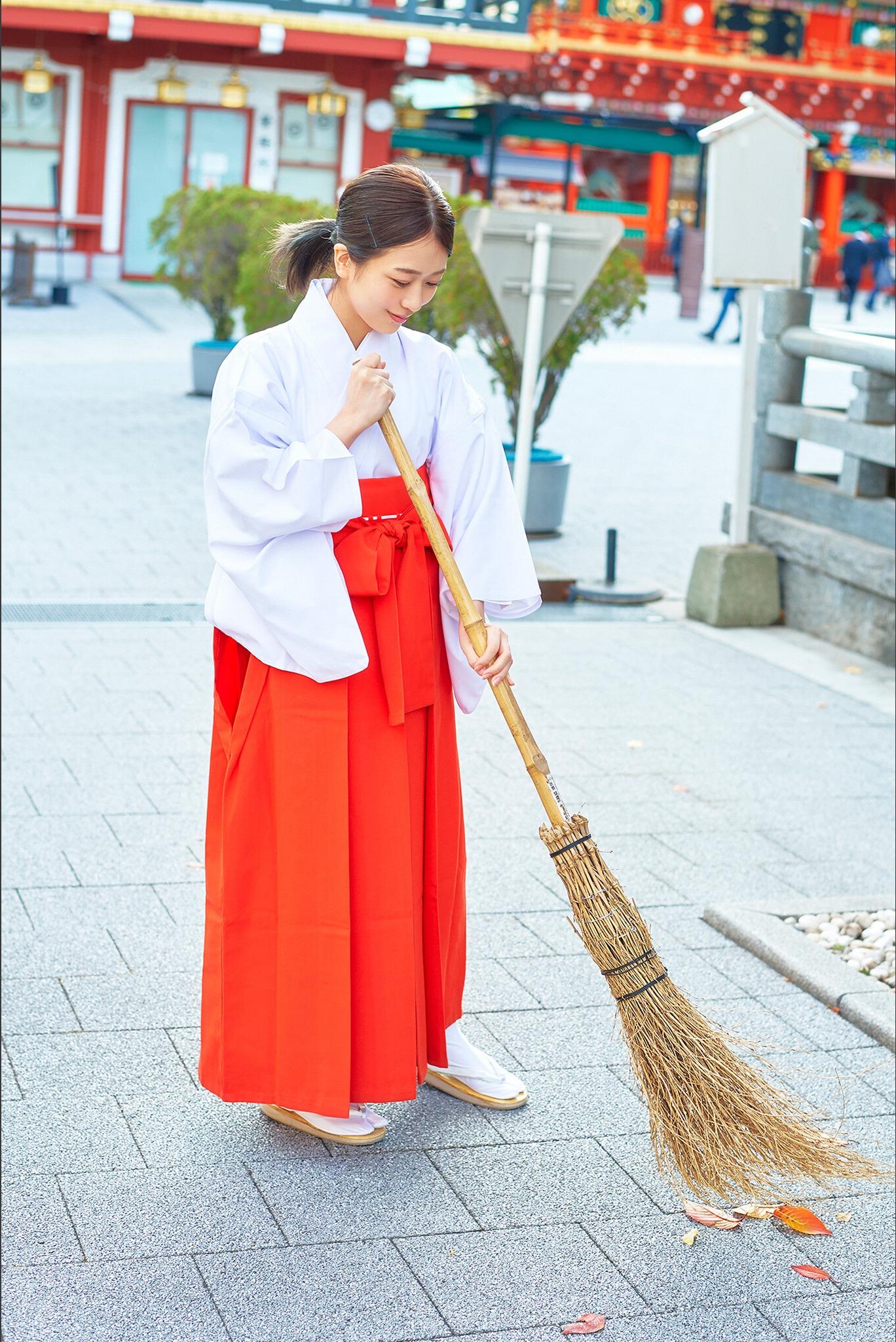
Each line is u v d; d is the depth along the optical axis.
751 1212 2.79
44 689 5.61
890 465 6.59
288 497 2.53
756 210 6.88
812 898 4.12
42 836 4.27
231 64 23.94
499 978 3.60
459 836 2.96
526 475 7.51
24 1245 2.58
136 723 5.28
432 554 2.79
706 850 4.46
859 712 5.92
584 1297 2.54
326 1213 2.72
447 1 24.59
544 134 30.00
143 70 23.77
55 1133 2.91
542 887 4.13
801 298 7.27
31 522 8.54
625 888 4.16
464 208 8.79
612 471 11.45
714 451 12.59
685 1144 2.62
